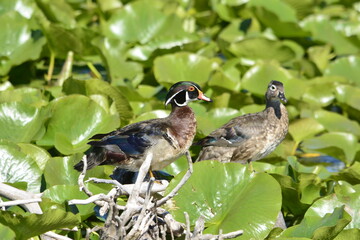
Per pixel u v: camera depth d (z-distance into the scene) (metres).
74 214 8.46
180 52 15.50
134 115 13.43
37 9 17.14
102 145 10.37
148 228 8.76
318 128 14.09
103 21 18.48
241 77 16.23
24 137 11.38
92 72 16.33
